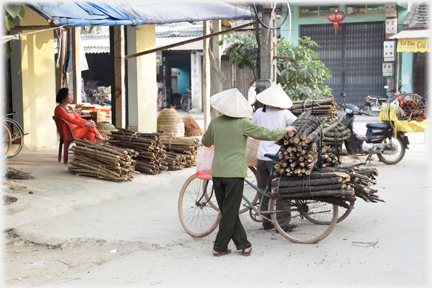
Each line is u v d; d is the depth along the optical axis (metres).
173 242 5.21
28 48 10.84
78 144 8.29
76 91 13.96
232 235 4.77
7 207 5.82
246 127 4.73
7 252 4.93
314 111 6.31
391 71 23.30
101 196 6.99
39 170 8.45
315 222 5.85
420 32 17.80
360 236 5.33
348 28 24.44
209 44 14.10
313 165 4.95
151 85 13.37
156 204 6.85
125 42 12.77
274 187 5.20
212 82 14.23
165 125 13.62
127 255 4.82
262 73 7.88
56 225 5.68
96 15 8.53
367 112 23.34
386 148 9.82
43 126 11.42
